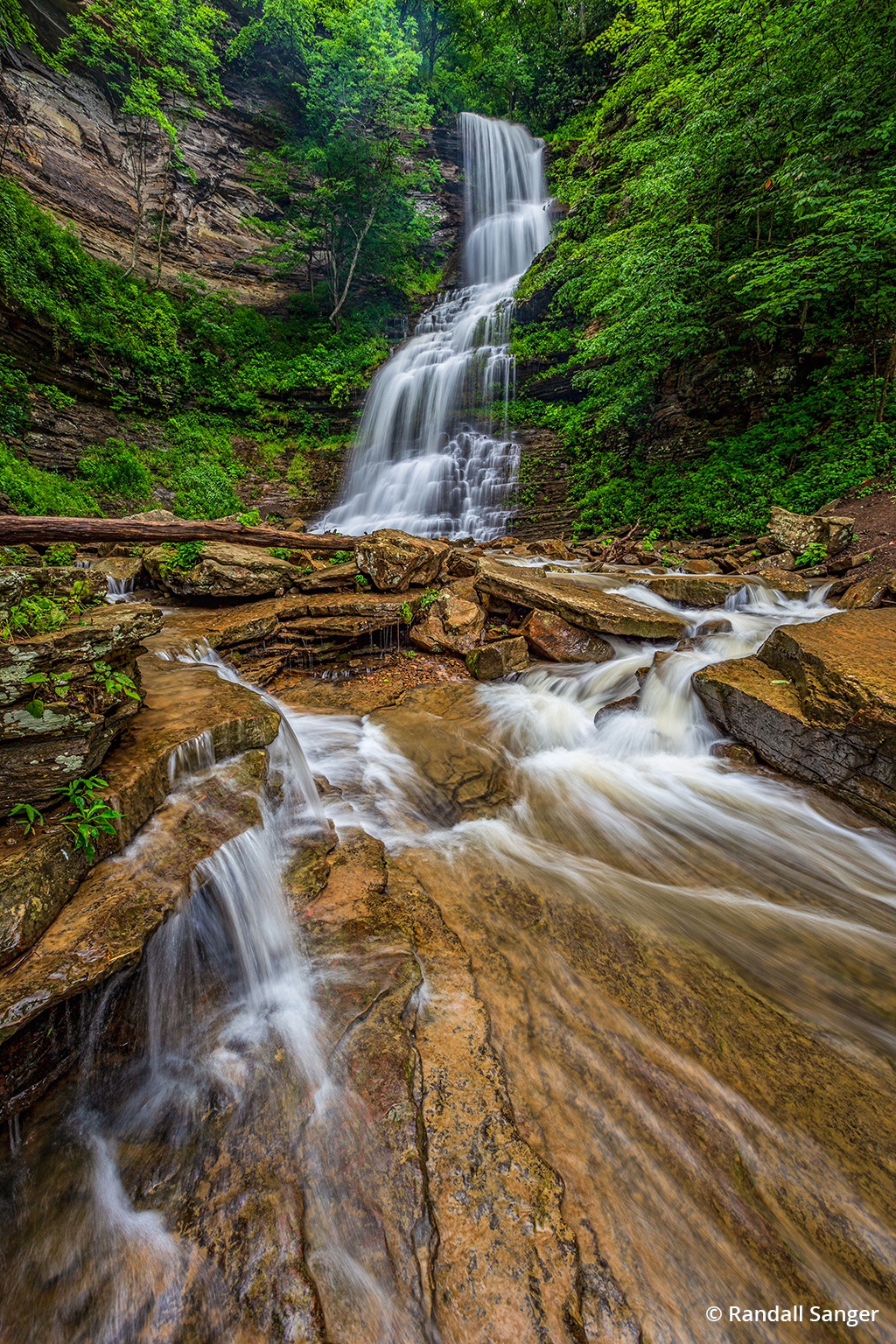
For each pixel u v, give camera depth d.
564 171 26.20
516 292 21.98
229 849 3.15
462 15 31.83
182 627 7.05
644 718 6.37
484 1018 2.75
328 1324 1.70
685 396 15.14
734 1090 2.47
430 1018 2.73
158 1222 1.97
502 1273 1.81
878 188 10.13
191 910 2.86
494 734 6.06
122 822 2.90
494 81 32.16
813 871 4.16
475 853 4.25
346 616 7.84
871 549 9.25
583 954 3.27
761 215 13.36
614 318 14.67
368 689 7.14
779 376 13.07
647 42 16.78
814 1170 2.17
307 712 6.37
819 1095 2.46
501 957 3.20
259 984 3.06
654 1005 2.92
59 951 2.25
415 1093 2.33
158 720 3.92
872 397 11.32
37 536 7.32
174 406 19.34
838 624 6.13
